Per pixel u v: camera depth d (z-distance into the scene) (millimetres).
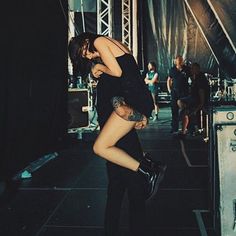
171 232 3703
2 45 4867
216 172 3168
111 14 15047
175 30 14406
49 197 4789
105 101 3039
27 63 5789
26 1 5723
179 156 7176
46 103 6762
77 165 6477
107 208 3158
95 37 3035
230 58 10828
